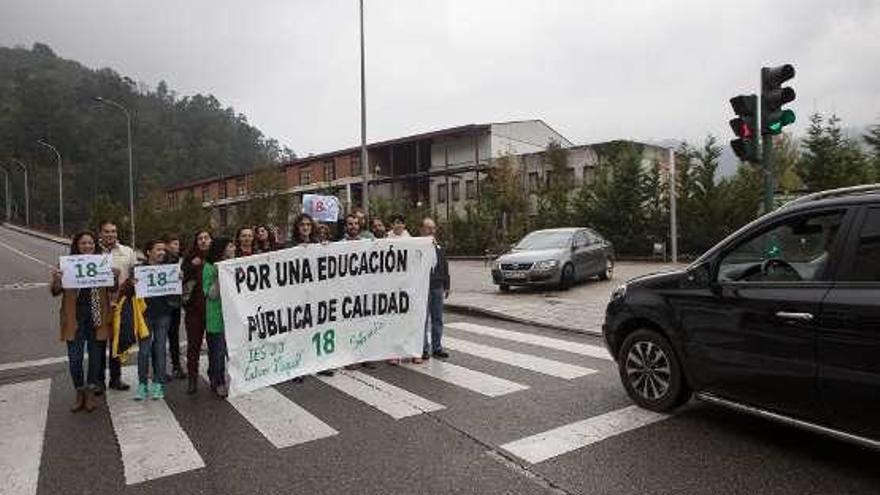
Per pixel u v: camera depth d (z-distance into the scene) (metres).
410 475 5.03
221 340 7.55
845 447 5.34
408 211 39.88
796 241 5.21
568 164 39.72
